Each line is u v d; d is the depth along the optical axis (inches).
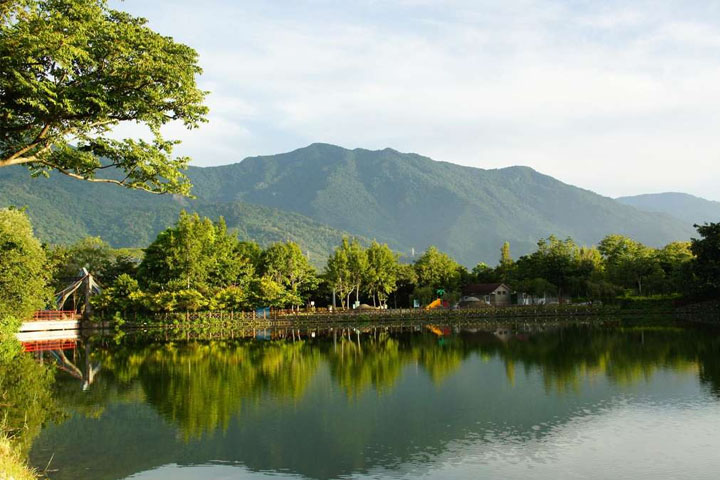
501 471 783.7
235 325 3882.9
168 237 4018.2
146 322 3754.9
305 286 4817.9
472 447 893.2
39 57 853.8
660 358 1759.4
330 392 1348.4
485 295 5413.4
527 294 5068.9
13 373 1702.8
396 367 1732.3
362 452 880.3
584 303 4576.8
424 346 2351.1
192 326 3774.6
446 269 5457.7
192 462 848.3
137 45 952.9
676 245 5502.0
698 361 1676.9
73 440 962.7
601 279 4660.4
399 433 979.9
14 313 2348.7
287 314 4244.6
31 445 938.1
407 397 1275.8
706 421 1007.0
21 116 960.9
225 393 1352.1
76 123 954.7
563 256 4970.5
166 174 1041.5
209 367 1798.7
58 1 894.4
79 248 4699.8
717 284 3681.1
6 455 738.2
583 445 890.1
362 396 1296.8
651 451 854.5
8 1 834.8
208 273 4175.7
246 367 1788.9
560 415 1075.9
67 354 2241.6
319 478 775.7
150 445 932.0
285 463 837.8
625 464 801.6
